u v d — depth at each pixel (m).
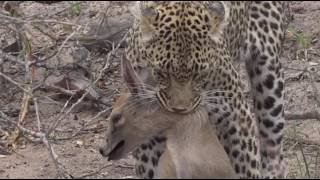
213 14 9.31
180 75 9.11
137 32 9.40
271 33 10.70
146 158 9.85
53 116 12.71
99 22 14.83
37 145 11.77
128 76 9.10
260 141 10.97
